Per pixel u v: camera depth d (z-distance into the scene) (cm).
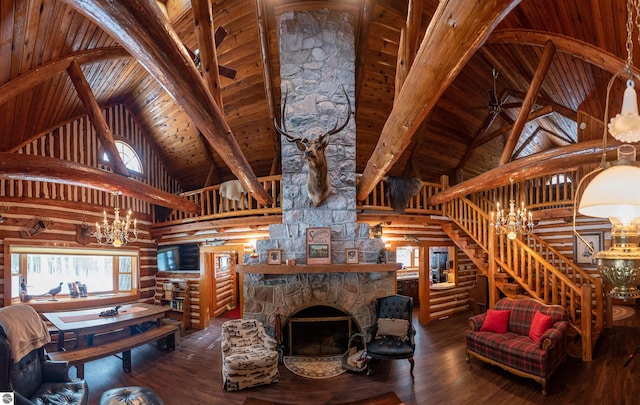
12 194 596
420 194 847
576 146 473
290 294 579
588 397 405
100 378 485
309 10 639
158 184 905
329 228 579
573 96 652
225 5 594
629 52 174
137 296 822
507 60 681
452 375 480
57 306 643
